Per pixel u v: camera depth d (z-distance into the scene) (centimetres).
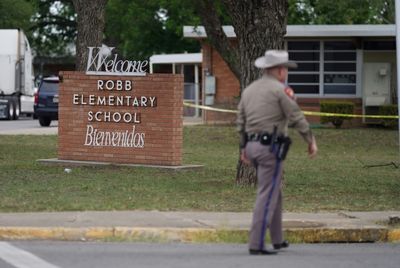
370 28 5388
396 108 5194
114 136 3139
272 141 1588
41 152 3719
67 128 3219
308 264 1596
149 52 8775
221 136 4734
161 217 2014
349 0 5422
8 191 2391
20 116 8225
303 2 6644
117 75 3116
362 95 5591
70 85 3203
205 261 1602
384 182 2847
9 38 7388
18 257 1617
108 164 3123
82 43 3612
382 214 2142
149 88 3061
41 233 1830
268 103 1591
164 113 3044
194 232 1852
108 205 2164
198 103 6925
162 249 1741
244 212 2119
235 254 1686
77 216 2000
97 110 3162
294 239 1889
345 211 2191
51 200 2230
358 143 4559
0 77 7388
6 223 1892
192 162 3444
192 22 5988
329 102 5331
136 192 2433
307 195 2478
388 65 5653
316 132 4928
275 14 2467
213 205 2217
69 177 2766
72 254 1661
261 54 2466
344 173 3136
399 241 1931
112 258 1622
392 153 4116
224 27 5475
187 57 6819
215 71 5741
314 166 3409
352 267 1583
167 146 3044
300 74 5634
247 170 2584
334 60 5606
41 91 6025
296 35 5462
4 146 4012
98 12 3622
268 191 1612
